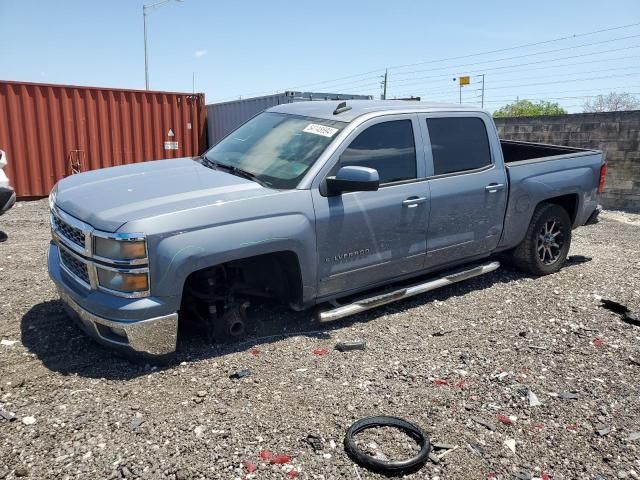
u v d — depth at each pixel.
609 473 2.77
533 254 5.80
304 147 4.32
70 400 3.25
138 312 3.39
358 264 4.36
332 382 3.55
